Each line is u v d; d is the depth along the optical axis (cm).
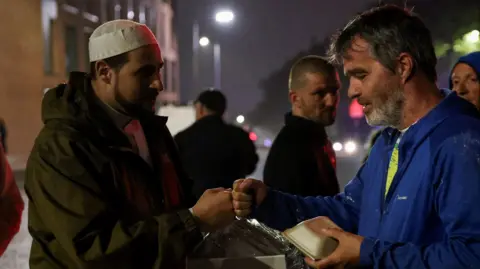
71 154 175
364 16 174
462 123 158
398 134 181
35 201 179
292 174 292
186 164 429
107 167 181
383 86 168
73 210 170
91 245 169
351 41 173
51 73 2627
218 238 189
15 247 636
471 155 152
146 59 195
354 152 2155
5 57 2295
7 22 2305
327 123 326
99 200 173
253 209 199
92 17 3069
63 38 2727
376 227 179
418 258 151
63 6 2716
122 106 198
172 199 212
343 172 1487
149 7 4016
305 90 317
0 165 261
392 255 155
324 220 172
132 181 189
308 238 165
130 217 185
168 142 228
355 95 175
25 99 2414
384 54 167
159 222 173
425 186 160
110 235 171
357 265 159
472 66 306
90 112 188
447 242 151
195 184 429
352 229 206
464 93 310
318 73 315
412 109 169
